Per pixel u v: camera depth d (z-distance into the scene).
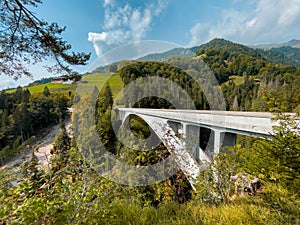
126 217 2.11
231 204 2.61
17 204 1.51
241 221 2.11
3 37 3.27
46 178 2.20
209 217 2.23
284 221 2.09
